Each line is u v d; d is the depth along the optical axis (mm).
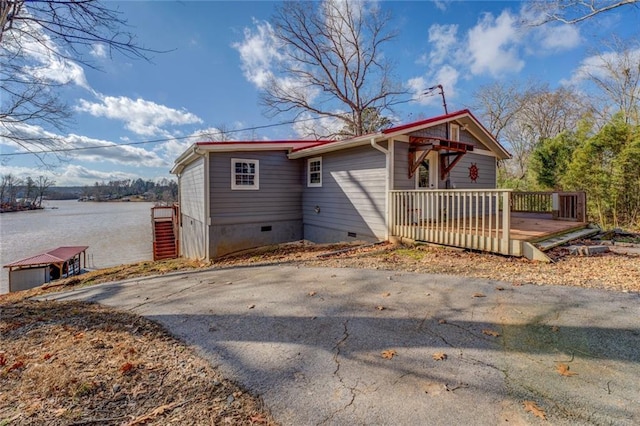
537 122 21734
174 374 2352
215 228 9438
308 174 10844
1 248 19062
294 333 3080
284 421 1838
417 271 5238
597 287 4078
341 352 2672
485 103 23844
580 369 2309
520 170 22625
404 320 3299
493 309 3488
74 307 4246
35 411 1903
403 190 7605
